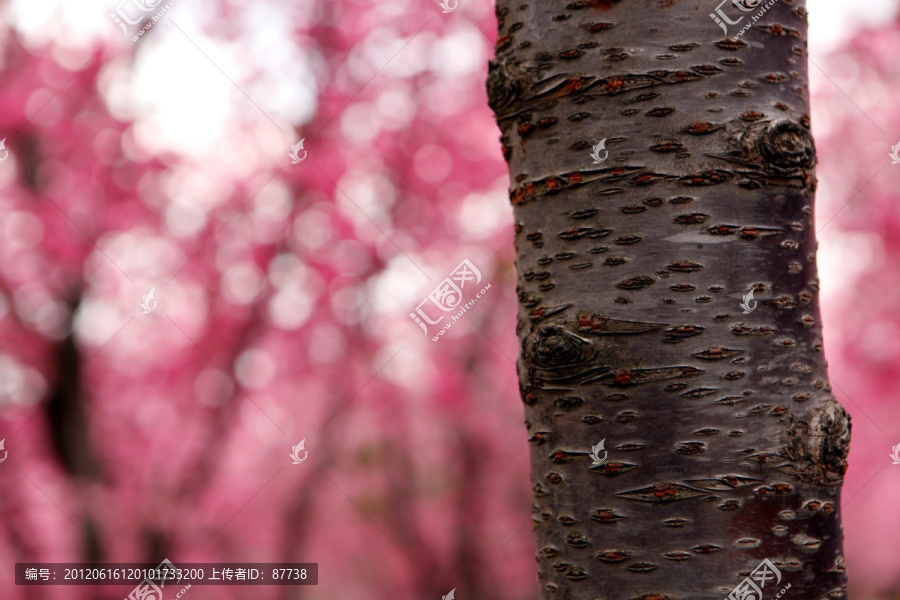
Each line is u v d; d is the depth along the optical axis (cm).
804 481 79
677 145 81
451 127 467
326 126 436
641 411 79
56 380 423
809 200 85
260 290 439
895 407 498
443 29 454
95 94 414
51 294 411
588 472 81
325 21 438
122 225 409
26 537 392
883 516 655
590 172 83
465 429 541
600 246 82
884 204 470
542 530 85
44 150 406
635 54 83
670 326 79
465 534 582
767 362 80
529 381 86
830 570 79
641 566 78
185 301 435
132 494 429
